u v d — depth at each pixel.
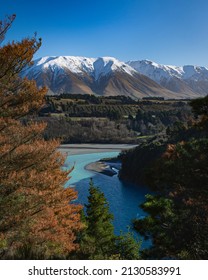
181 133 89.38
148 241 36.97
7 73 15.88
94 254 15.45
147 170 17.36
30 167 15.73
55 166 17.03
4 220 13.39
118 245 25.66
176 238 12.82
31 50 16.02
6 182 13.73
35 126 16.28
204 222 12.35
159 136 129.38
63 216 19.72
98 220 29.83
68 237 18.77
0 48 15.55
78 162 120.88
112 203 63.53
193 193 14.44
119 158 124.50
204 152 15.00
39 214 14.87
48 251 13.45
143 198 68.12
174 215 13.81
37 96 17.22
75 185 80.50
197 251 11.54
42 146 15.68
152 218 16.12
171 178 15.27
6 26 15.57
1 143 15.14
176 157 15.46
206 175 14.59
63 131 190.88
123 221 50.84
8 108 16.34
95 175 95.56
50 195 15.06
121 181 87.38
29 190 13.95
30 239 13.86
